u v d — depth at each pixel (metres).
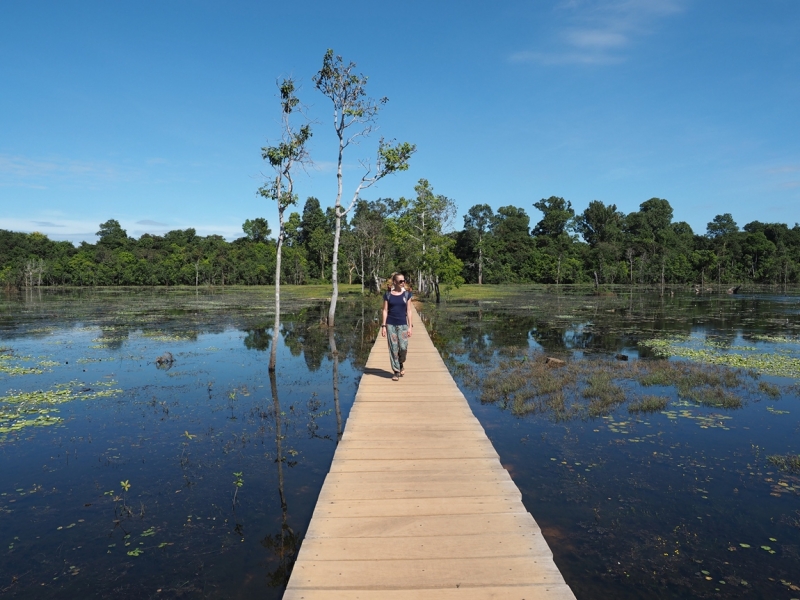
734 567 4.46
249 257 77.62
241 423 8.52
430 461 5.50
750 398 9.84
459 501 4.56
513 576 3.46
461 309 30.80
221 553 4.73
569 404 9.47
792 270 70.62
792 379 11.45
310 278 78.19
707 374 11.59
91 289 61.25
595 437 7.66
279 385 11.25
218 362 13.94
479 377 11.67
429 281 43.09
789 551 4.70
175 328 21.45
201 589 4.23
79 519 5.37
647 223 95.75
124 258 70.62
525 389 10.46
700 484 6.05
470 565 3.59
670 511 5.42
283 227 13.13
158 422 8.57
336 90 18.09
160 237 86.56
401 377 9.62
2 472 6.56
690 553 4.66
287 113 13.42
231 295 47.28
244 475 6.42
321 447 7.39
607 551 4.69
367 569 3.54
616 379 11.54
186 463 6.80
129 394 10.46
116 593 4.19
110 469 6.63
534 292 52.81
